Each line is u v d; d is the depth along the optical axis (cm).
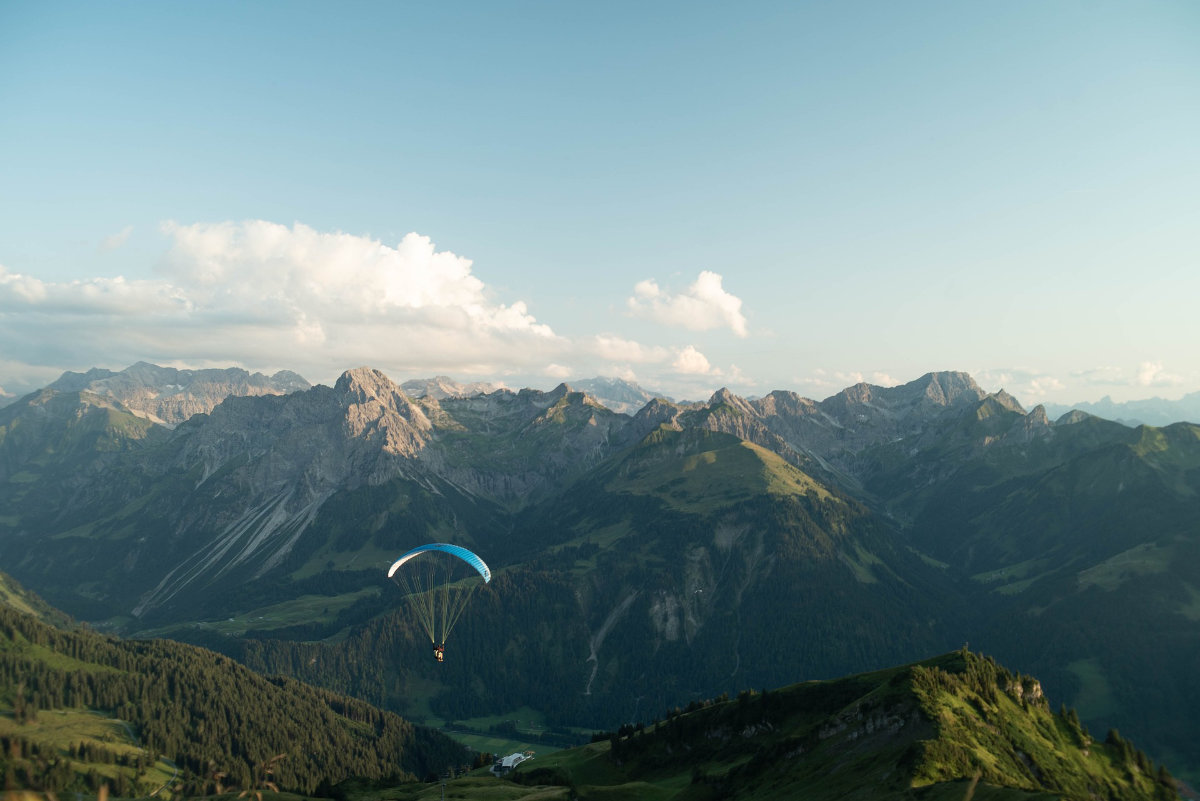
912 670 14238
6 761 14700
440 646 13812
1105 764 14525
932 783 10756
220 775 7262
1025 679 16025
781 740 15125
